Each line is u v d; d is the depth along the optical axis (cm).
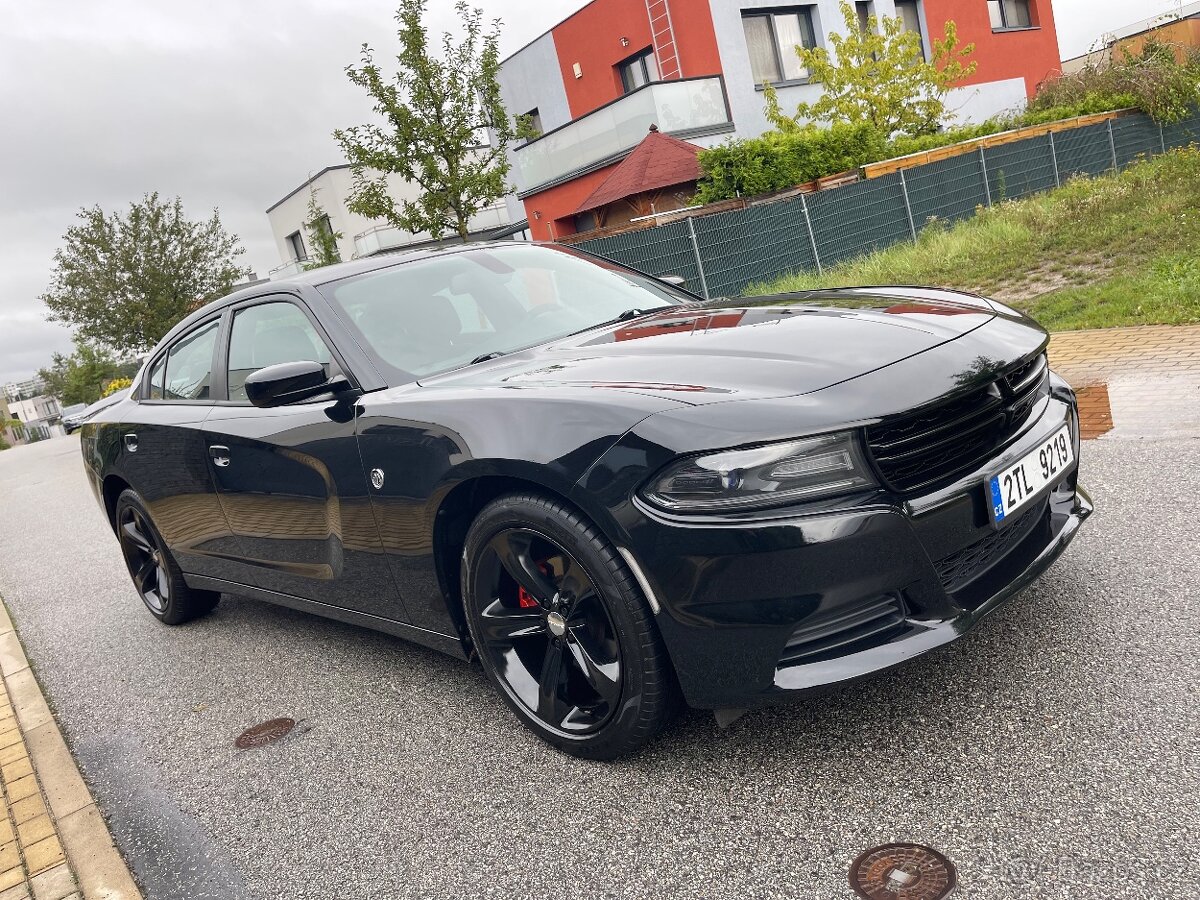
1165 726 212
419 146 1723
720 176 1558
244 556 368
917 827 196
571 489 218
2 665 460
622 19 2078
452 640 281
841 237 1461
